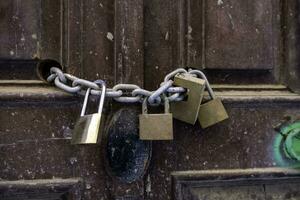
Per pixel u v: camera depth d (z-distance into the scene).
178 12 1.13
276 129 1.15
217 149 1.12
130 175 1.08
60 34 1.08
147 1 1.12
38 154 1.06
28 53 1.07
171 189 1.11
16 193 1.05
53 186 1.06
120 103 1.08
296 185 1.16
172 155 1.11
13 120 1.06
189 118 1.07
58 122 1.07
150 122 1.03
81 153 1.08
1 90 1.05
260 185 1.14
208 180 1.12
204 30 1.13
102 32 1.09
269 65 1.16
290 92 1.17
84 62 1.08
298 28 1.16
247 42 1.15
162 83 1.08
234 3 1.14
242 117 1.13
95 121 1.00
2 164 1.05
